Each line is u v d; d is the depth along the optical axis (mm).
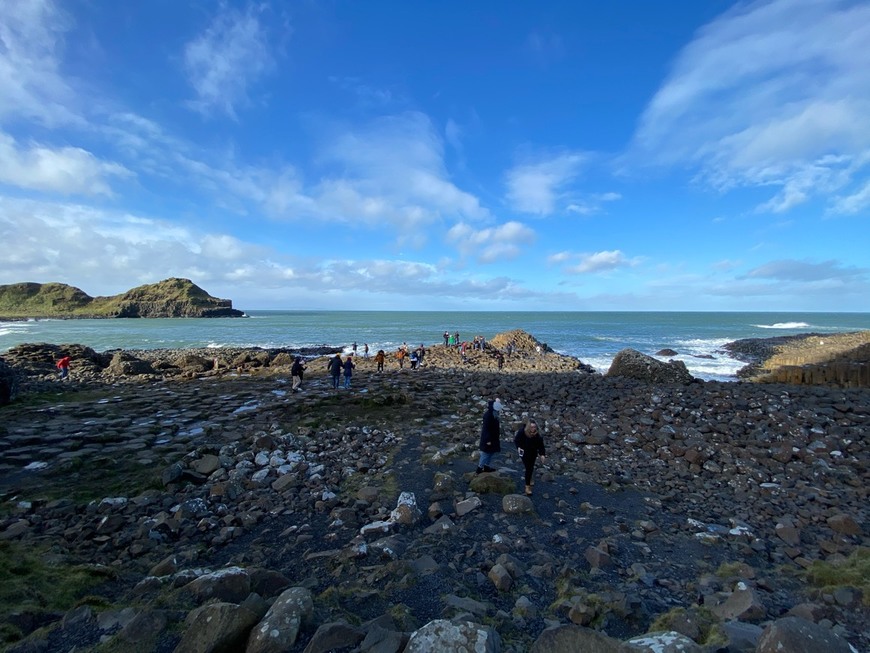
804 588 5820
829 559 6750
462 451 11758
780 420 14703
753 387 20375
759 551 7117
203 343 62656
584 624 4699
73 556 6223
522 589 5449
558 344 63281
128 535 7008
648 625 4754
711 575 6133
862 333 57125
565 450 12328
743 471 11008
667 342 65812
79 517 7754
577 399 18719
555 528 7492
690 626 4453
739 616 4820
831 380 25828
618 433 14070
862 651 4320
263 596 5078
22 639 4129
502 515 7793
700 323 125688
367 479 9672
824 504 9242
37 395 19156
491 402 9875
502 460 11109
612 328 100062
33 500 8289
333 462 10891
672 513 8625
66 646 4082
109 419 14734
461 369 33375
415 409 16656
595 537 7273
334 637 3959
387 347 56500
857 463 11281
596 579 5840
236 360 36000
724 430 13961
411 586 5316
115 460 10547
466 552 6395
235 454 11219
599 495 9305
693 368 41281
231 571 5176
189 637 3943
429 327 101875
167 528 7270
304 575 5812
